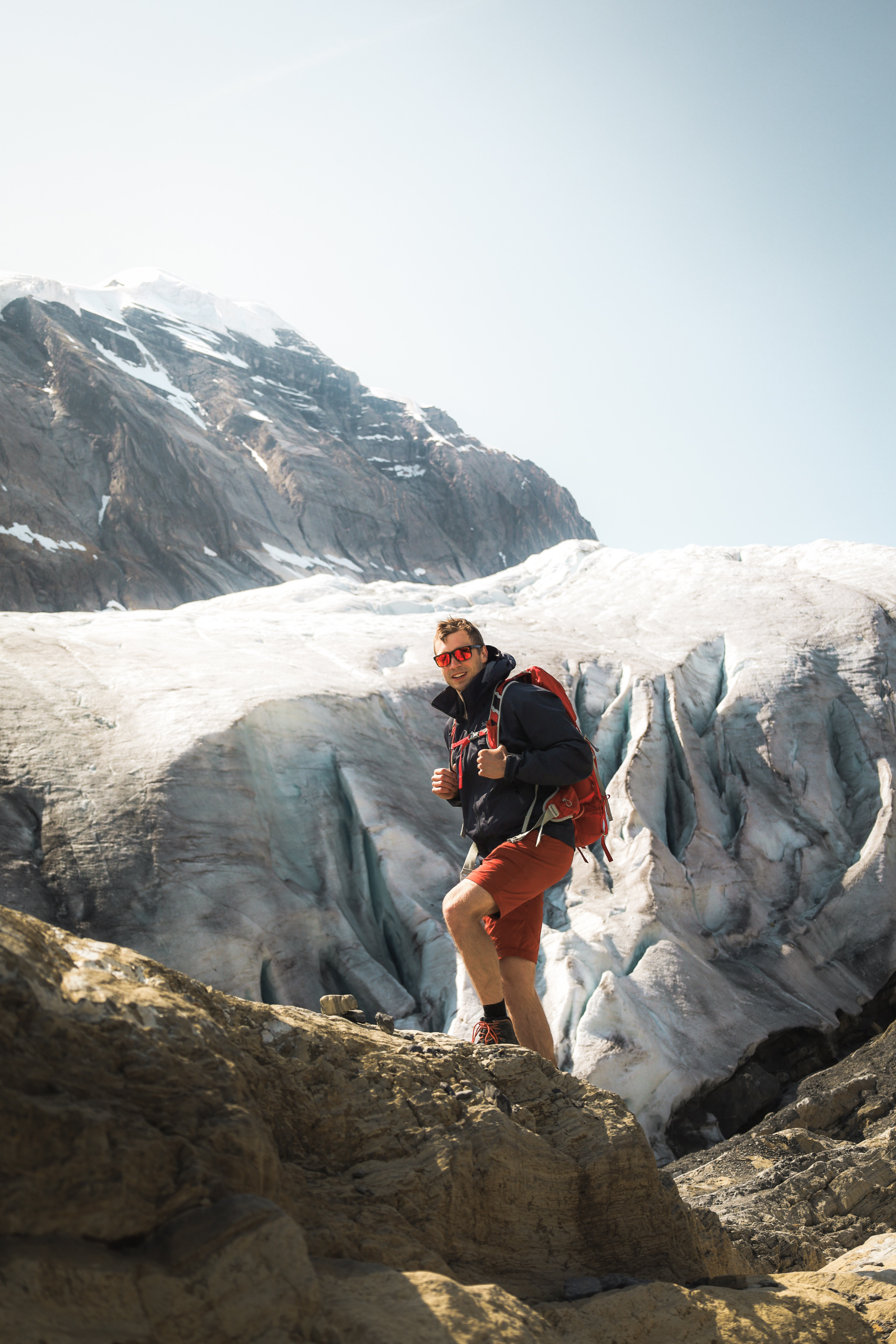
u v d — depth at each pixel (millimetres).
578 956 11211
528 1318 1813
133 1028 1749
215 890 10648
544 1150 2594
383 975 10930
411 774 13680
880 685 16422
